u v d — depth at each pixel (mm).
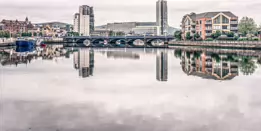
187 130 20719
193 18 190625
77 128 21172
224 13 171875
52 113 25016
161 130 20734
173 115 24328
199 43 159750
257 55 92812
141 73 53062
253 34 174375
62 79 45062
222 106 27156
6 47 154375
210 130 20719
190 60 81938
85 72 54406
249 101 29109
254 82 41188
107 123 22250
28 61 77312
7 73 51844
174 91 34781
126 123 22250
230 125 21688
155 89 36250
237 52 107500
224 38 157625
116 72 54594
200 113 24859
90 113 24984
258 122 22359
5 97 31344
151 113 24938
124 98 30891
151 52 124625
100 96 31953
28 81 42625
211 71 55219
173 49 148000
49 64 70062
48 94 33000
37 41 177625
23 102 29031
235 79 44375
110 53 119375
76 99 30328
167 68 62062
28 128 21219
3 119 23250
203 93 33312
